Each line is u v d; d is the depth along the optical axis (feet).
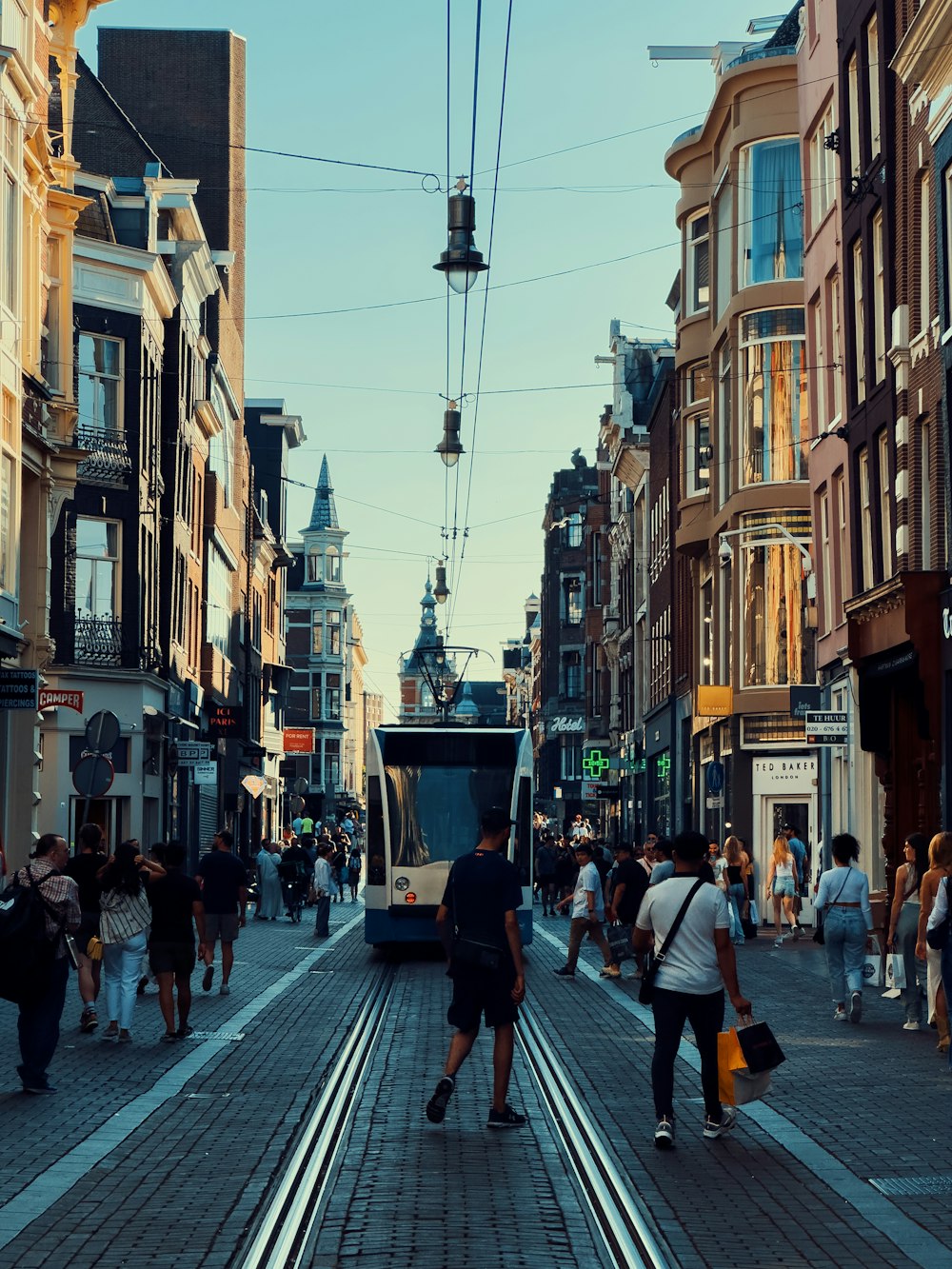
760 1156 39.70
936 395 94.99
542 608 407.85
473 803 103.24
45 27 109.91
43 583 112.98
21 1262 29.37
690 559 181.27
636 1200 34.60
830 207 126.11
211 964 84.43
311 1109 46.83
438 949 115.75
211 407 203.72
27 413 108.47
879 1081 51.62
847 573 123.13
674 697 193.57
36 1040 49.44
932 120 93.66
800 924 132.67
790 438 147.33
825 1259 29.89
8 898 61.57
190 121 239.30
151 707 159.33
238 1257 29.78
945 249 92.38
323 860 132.36
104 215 158.40
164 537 174.29
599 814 306.96
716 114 156.56
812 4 132.46
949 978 54.19
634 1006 77.92
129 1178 36.91
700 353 169.68
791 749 147.64
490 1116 43.73
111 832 153.79
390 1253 29.73
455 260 76.13
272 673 294.66
